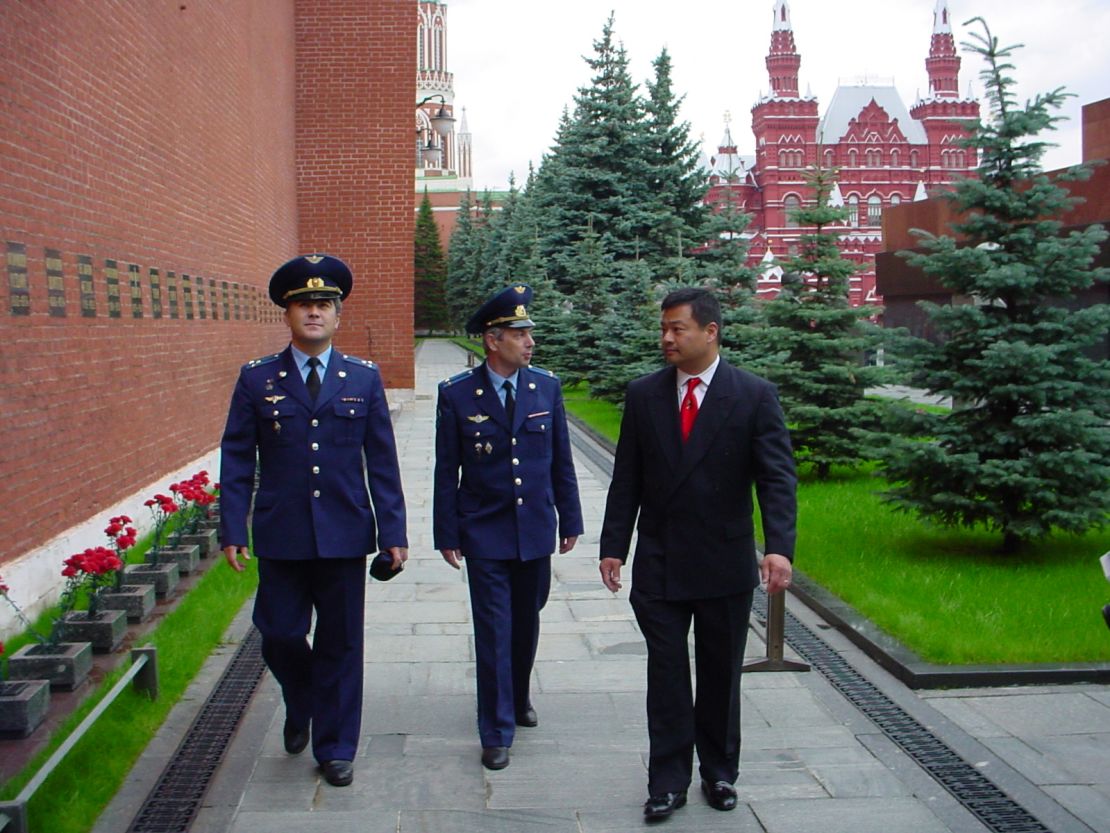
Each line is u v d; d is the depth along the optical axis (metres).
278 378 4.77
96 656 6.06
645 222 29.08
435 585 8.19
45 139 7.21
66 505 7.46
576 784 4.62
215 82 12.63
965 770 4.74
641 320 21.12
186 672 5.92
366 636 6.84
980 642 6.16
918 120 78.75
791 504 4.21
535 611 5.19
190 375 11.20
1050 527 7.91
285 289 4.79
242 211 14.41
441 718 5.41
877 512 10.55
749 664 6.09
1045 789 4.53
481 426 5.06
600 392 22.69
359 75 20.61
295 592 4.75
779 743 5.06
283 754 4.95
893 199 75.88
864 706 5.54
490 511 5.02
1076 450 7.62
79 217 7.84
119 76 8.85
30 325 6.88
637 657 6.42
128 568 7.47
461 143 120.06
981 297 8.48
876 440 8.58
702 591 4.28
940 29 78.38
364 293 21.00
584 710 5.53
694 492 4.28
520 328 5.05
